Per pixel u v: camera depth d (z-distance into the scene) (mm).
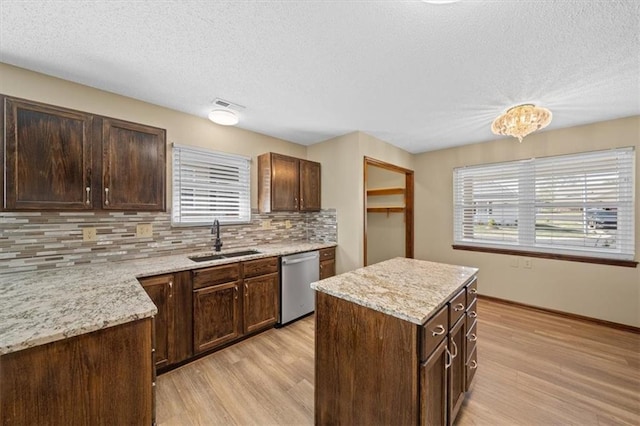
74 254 2023
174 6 1273
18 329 966
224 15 1334
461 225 3926
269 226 3414
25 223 1834
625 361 2133
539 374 1973
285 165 3236
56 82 1961
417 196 4379
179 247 2607
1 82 1765
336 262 3496
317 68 1845
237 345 2434
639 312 2650
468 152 3826
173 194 2561
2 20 1349
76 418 1012
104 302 1253
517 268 3398
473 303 1782
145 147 2068
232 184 3039
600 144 2842
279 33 1477
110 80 2016
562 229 3100
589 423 1519
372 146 3471
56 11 1291
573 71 1839
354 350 1289
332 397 1387
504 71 1855
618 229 2771
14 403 906
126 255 2275
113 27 1421
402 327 1115
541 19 1337
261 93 2238
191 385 1864
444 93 2213
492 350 2316
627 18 1314
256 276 2596
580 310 2961
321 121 2906
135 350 1148
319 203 3664
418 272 1792
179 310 2061
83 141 1772
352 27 1421
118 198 1929
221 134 2945
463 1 1222
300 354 2279
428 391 1109
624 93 2168
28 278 1671
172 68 1849
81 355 1021
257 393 1786
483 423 1524
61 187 1688
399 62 1760
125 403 1120
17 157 1536
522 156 3357
